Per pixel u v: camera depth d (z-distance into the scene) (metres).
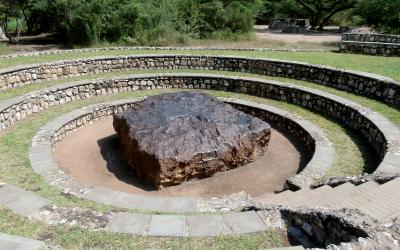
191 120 10.05
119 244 5.19
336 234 4.77
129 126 9.88
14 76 13.20
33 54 16.59
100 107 13.01
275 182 9.15
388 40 17.88
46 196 6.88
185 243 5.23
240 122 10.24
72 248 5.07
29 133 10.42
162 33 23.34
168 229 5.55
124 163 10.02
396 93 11.52
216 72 16.33
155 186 8.77
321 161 8.87
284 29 33.25
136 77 15.07
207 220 5.76
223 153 9.36
